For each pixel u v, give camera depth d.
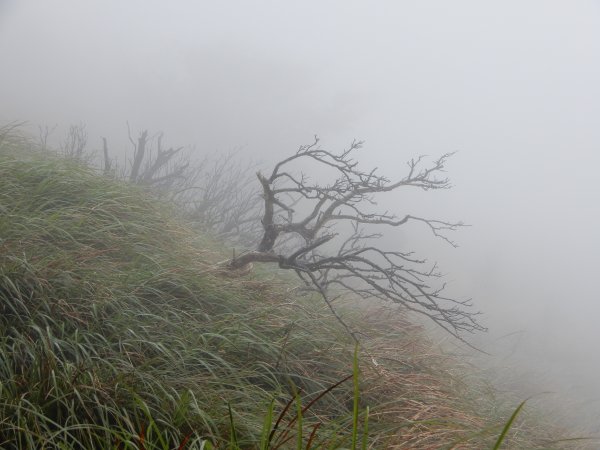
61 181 4.59
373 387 3.84
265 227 5.45
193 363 3.33
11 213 3.84
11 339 3.01
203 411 2.73
